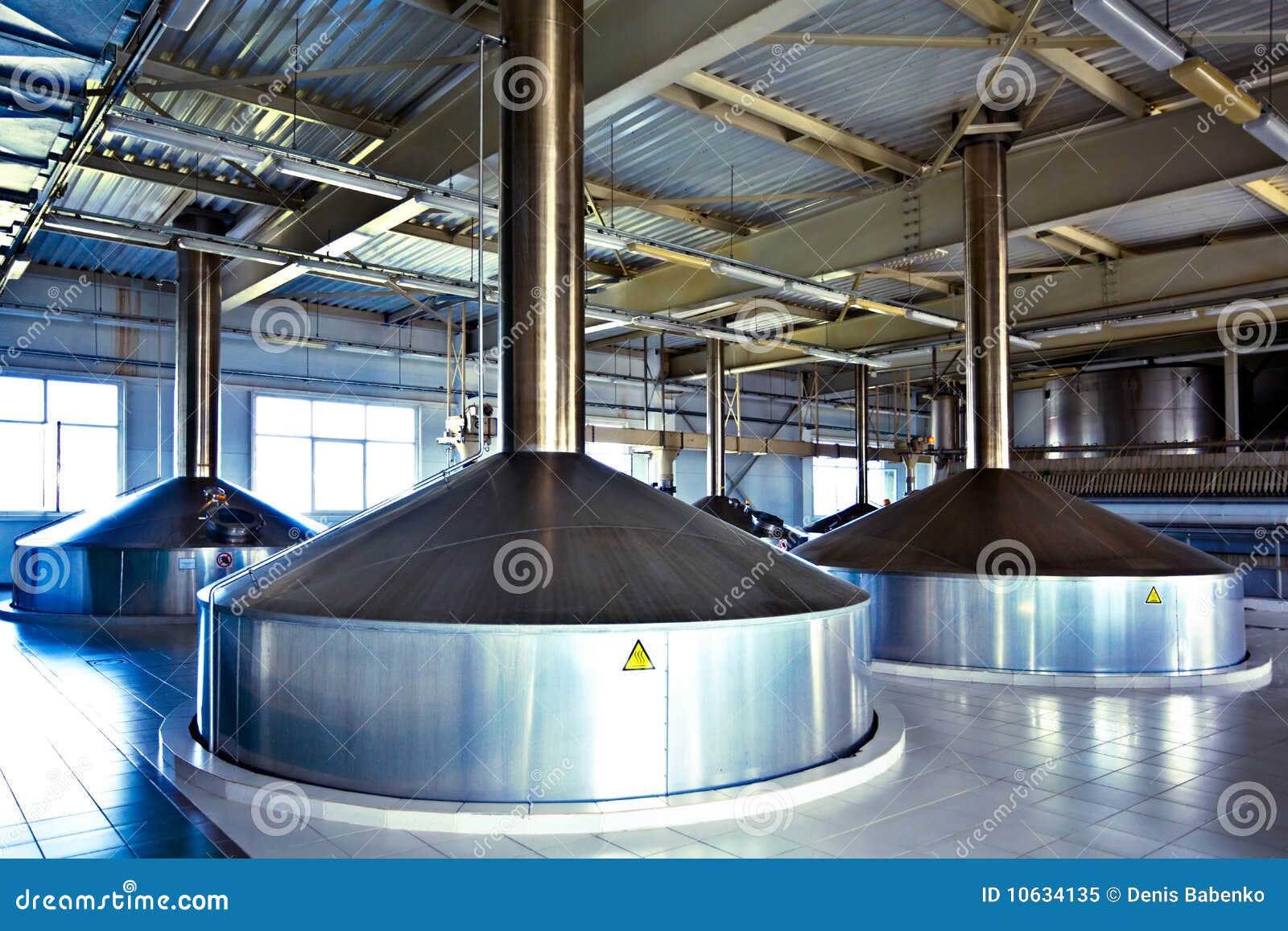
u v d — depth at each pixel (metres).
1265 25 7.73
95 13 4.61
